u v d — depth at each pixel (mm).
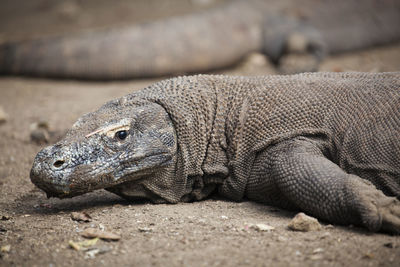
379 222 8109
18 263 7898
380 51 27141
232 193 10555
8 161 14492
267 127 10234
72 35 24781
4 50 25250
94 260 7809
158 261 7613
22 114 18703
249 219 9359
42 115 18203
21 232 9219
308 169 9180
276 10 26609
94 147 9492
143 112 10039
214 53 24469
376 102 9883
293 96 10328
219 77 11070
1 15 37625
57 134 15930
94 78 23953
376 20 27672
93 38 24297
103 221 9555
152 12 34156
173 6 35031
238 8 26297
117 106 10391
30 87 23281
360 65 23688
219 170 10375
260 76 11180
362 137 9656
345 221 8625
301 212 9180
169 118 10320
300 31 25078
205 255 7723
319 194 8867
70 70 24016
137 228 9031
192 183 10516
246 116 10406
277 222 9125
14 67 25000
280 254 7660
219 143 10469
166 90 10672
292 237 8273
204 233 8641
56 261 7859
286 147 9883
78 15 35250
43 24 34156
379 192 8508
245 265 7359
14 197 11883
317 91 10320
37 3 39469
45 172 9180
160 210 9992
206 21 25031
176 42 24031
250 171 10344
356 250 7688
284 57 24734
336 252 7652
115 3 37000
